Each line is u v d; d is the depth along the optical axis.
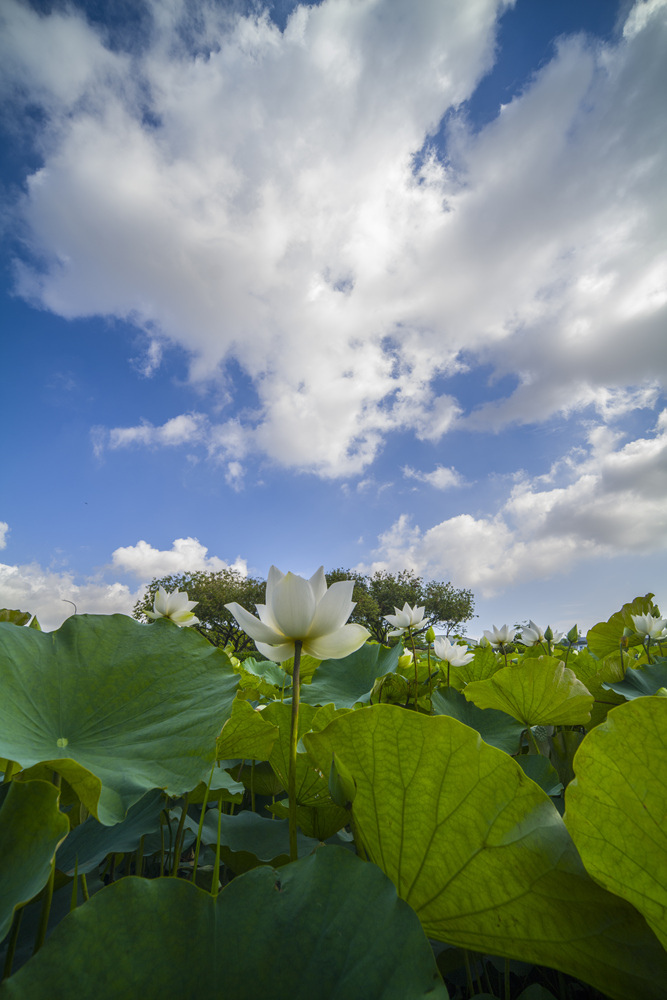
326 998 0.59
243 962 0.62
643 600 4.27
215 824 1.52
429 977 0.61
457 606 43.62
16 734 0.95
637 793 0.71
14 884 0.68
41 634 1.27
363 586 41.66
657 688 2.67
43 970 0.55
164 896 0.65
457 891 0.80
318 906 0.69
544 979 1.28
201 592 37.66
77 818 1.36
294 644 1.29
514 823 0.77
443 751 0.85
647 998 0.63
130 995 0.56
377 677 2.87
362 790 0.91
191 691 1.23
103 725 1.12
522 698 2.18
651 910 0.66
